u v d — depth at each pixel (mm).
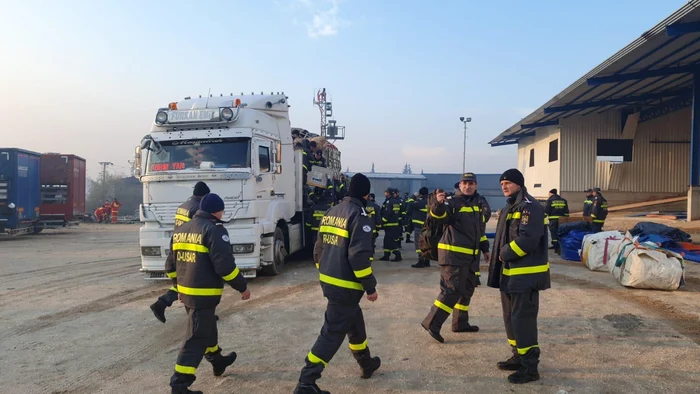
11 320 6969
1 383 4637
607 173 27172
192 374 4090
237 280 4172
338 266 4145
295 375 4695
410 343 5555
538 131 31922
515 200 4629
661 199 26375
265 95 11070
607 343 5367
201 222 4250
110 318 7016
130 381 4648
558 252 12938
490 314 6711
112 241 19469
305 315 6930
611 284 8562
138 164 9406
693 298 7348
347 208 4238
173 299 5168
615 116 27312
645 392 4102
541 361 4871
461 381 4445
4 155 19438
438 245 5594
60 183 23141
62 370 4969
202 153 9211
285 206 10789
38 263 12805
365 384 4422
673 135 26469
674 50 16094
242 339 5871
